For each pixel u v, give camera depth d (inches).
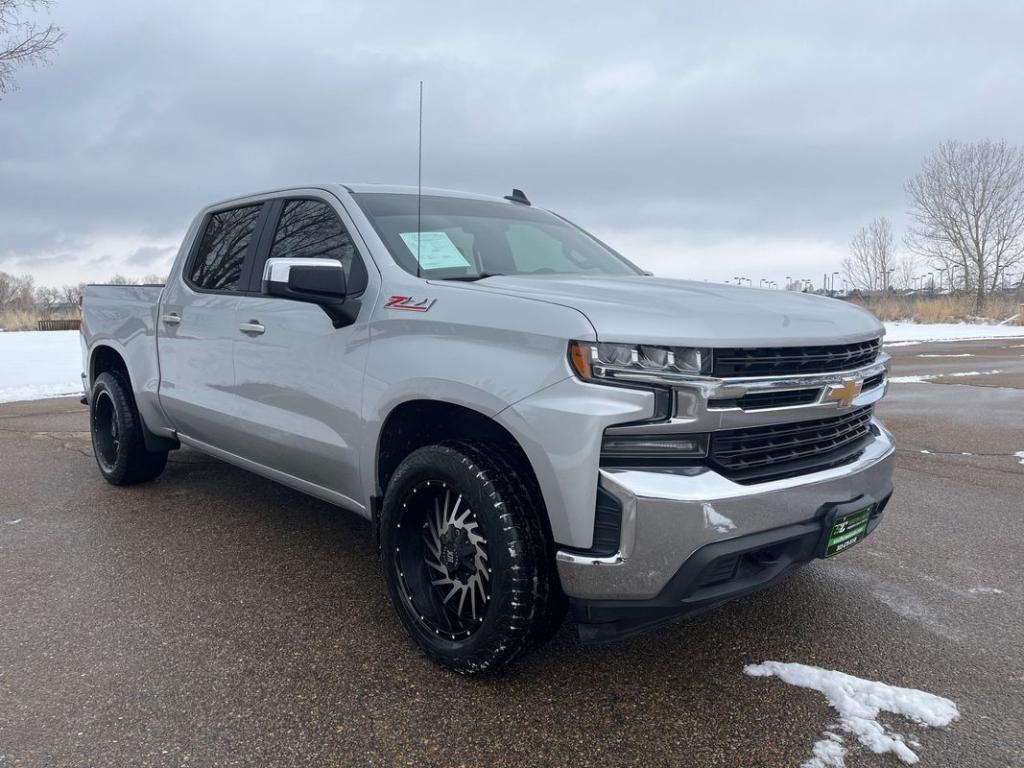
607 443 93.4
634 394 92.4
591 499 93.4
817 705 102.3
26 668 111.3
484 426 110.6
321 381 130.7
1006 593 141.1
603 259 163.6
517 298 103.7
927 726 97.4
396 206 142.3
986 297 1754.4
